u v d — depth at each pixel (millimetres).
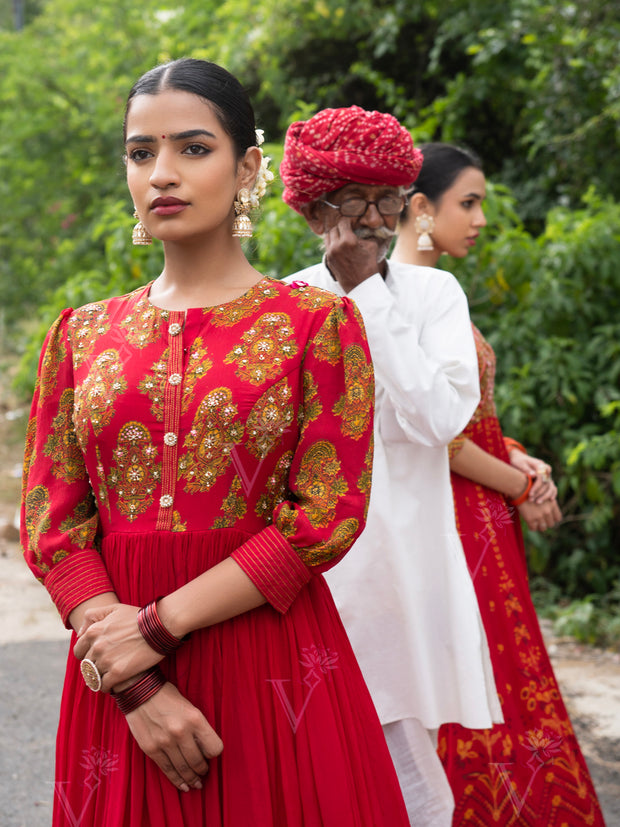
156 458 1434
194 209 1442
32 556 1501
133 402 1435
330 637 1522
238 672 1421
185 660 1427
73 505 1527
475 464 2289
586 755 2986
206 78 1452
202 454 1421
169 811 1407
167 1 8117
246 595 1393
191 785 1401
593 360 4551
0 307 9047
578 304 4523
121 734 1441
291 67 7195
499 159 6805
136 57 8219
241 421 1414
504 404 4312
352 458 1465
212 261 1509
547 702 2279
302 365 1472
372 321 1974
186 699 1411
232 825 1395
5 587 4633
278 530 1418
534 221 6266
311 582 1535
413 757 2010
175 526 1435
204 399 1418
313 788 1415
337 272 2057
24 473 1604
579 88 5250
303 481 1453
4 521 5512
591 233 4430
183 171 1432
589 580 4402
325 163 1947
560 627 4004
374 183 1980
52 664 3730
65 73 8453
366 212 2006
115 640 1374
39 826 2586
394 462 2086
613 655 3814
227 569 1394
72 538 1484
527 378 4379
